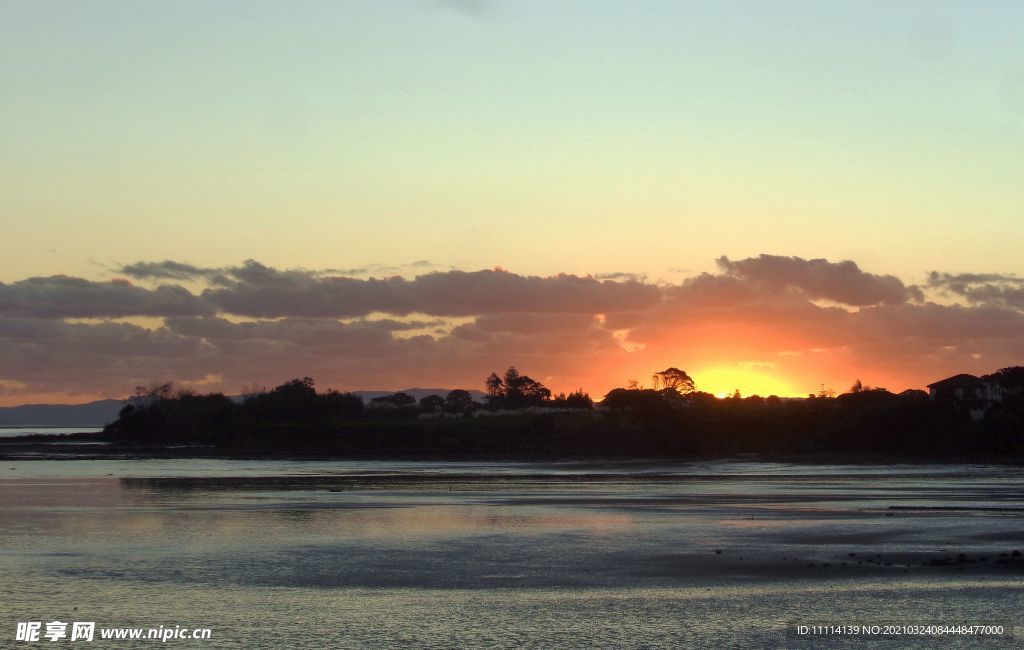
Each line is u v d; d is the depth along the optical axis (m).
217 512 76.06
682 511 76.12
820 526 65.44
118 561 51.69
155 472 133.62
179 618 38.94
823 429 183.88
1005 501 83.31
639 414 194.25
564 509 78.06
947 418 175.12
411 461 162.75
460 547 56.50
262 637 36.28
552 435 187.50
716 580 46.00
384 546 56.97
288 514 74.44
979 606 40.28
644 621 38.31
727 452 180.88
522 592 43.59
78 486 106.12
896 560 51.09
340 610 40.25
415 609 40.38
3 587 44.66
